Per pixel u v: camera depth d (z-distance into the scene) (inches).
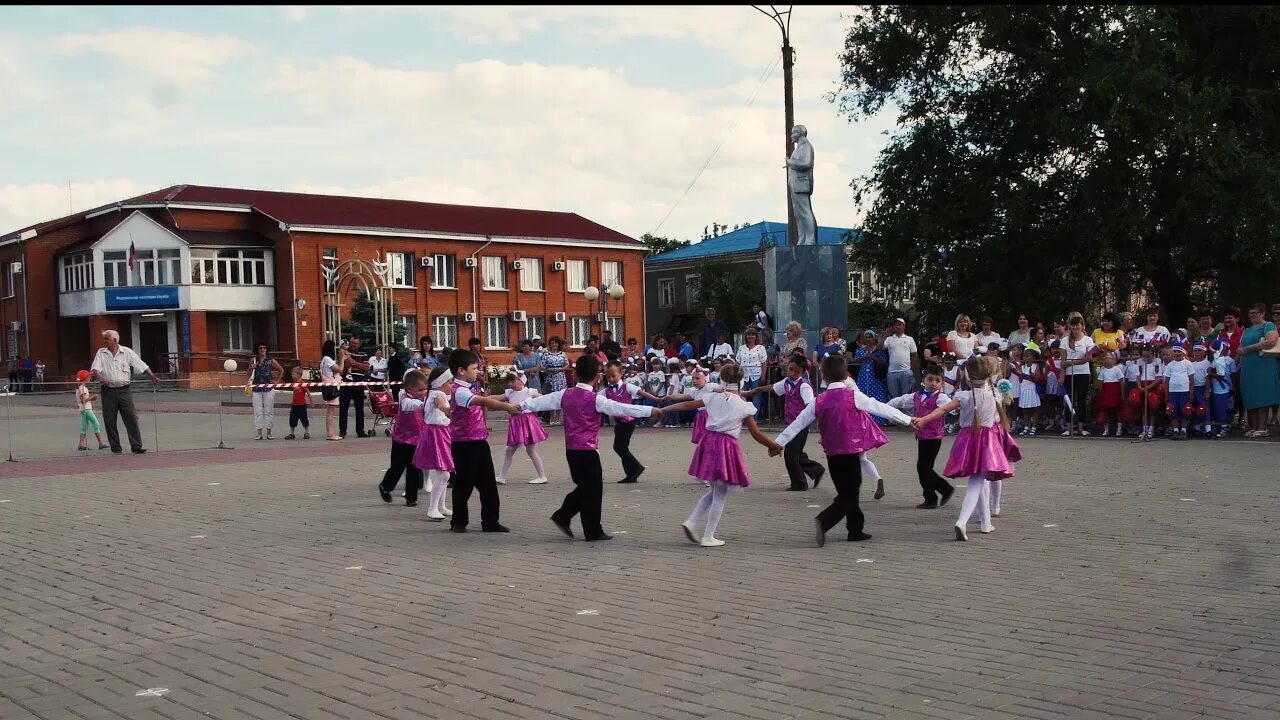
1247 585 279.1
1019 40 1069.1
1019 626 246.1
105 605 292.0
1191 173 968.3
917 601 273.7
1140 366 671.8
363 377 898.7
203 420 1163.3
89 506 487.2
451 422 406.0
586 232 2605.8
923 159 1147.3
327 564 343.9
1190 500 419.2
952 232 1141.1
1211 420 661.3
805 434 499.8
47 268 2281.0
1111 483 475.5
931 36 1120.2
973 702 193.9
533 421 545.3
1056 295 1099.9
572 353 2420.0
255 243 2138.3
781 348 890.1
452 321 2313.0
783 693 202.2
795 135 957.8
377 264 1787.6
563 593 294.4
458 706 199.2
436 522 430.3
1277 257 979.9
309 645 245.6
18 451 796.6
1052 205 1095.0
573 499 384.5
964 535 358.3
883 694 199.9
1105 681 203.8
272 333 2174.0
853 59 1202.6
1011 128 1122.7
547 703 199.5
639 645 238.4
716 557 342.0
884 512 427.2
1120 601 266.1
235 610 282.8
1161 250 1045.8
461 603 285.0
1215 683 200.4
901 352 773.9
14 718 198.8
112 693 213.2
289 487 550.0
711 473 356.2
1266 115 998.4
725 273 2358.5
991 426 360.2
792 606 272.4
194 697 208.8
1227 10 1003.9
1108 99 959.0
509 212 2623.0
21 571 341.4
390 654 236.2
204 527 422.6
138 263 2101.4
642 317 2652.6
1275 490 438.0
